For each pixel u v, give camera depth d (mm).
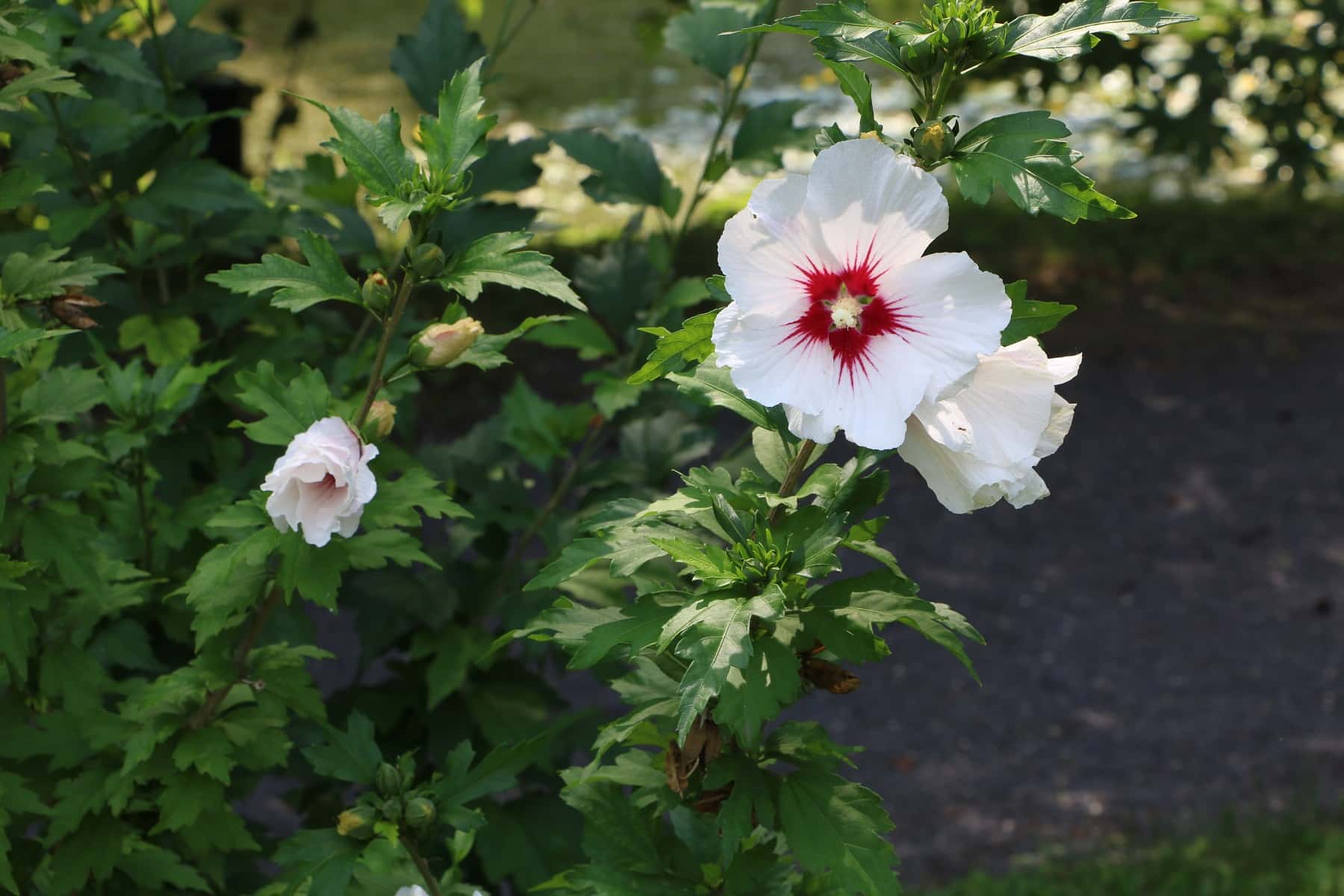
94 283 2080
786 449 1749
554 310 9367
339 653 6066
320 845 1832
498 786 1915
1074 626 6875
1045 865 5051
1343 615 6953
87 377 2184
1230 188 12477
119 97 3043
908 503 8039
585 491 3496
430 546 3074
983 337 1413
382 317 1796
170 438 2922
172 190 2850
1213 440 8750
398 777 1865
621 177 3041
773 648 1542
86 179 2902
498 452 3252
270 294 2928
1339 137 9250
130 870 2213
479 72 1781
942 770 5812
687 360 1620
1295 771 5750
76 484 2164
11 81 2062
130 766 2029
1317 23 8953
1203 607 7039
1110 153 13234
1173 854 4953
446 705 3002
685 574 1744
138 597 2420
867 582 1617
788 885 1812
